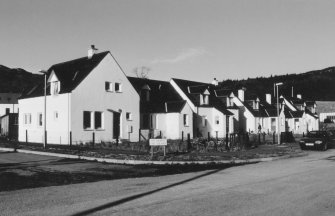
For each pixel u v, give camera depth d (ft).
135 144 89.92
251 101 192.03
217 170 49.88
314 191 32.94
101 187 35.24
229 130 153.69
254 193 31.83
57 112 100.17
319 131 95.14
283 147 93.97
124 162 58.34
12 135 135.03
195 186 35.70
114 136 106.42
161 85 147.74
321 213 24.81
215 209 25.55
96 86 101.55
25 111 116.67
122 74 109.50
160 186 35.78
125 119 109.60
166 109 133.18
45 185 37.04
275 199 29.25
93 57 109.70
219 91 170.40
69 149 78.69
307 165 56.08
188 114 132.87
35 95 111.65
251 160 63.10
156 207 26.11
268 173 46.21
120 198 29.50
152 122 127.24
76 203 27.58
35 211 24.97
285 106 226.58
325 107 293.64
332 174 44.96
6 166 53.88
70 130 94.73
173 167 53.42
